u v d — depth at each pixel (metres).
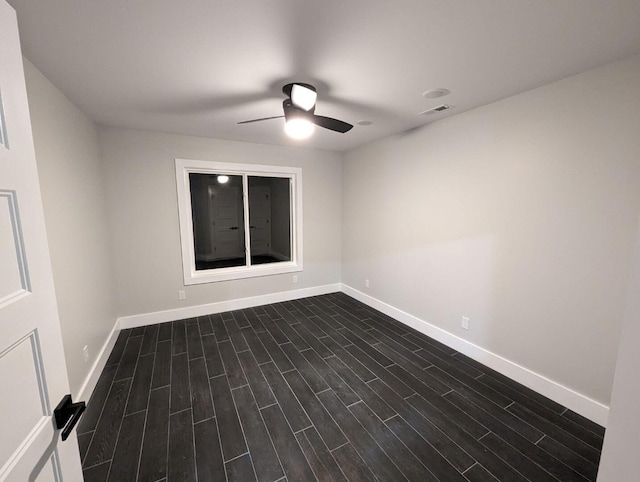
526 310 2.19
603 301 1.79
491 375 2.38
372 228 3.88
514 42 1.48
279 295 4.23
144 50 1.55
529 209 2.12
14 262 0.67
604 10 1.23
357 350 2.80
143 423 1.84
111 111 2.49
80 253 2.16
